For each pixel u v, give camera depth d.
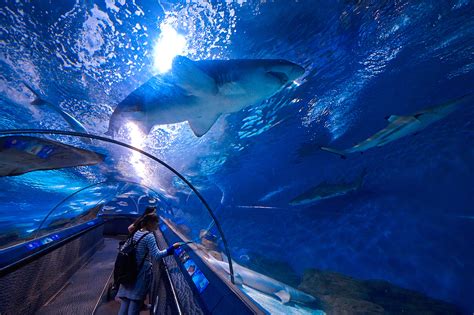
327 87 8.82
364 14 5.33
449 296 7.87
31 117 7.49
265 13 4.72
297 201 11.30
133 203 16.33
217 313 1.13
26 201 18.83
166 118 4.27
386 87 10.30
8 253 2.59
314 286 6.21
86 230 5.21
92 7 4.32
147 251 2.72
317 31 5.45
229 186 26.27
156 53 5.01
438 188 14.47
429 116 6.42
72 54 5.18
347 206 16.56
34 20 4.51
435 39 7.30
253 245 16.59
